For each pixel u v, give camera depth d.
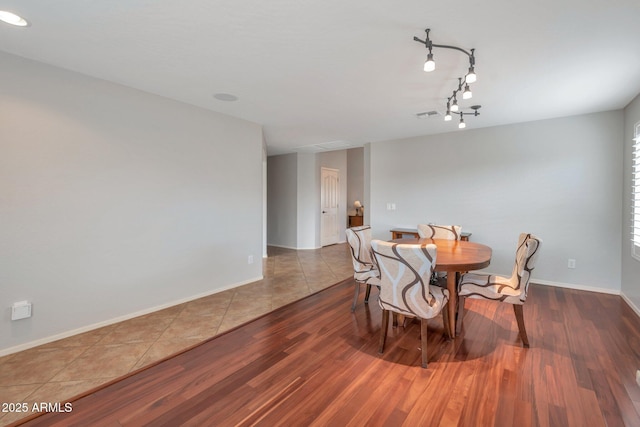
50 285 2.45
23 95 2.30
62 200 2.50
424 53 2.24
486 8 1.70
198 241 3.55
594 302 3.38
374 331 2.68
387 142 5.38
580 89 2.94
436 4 1.67
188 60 2.37
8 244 2.24
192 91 3.04
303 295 3.69
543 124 4.01
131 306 2.96
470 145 4.57
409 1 1.64
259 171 4.34
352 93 3.09
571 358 2.21
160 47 2.17
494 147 4.37
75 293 2.58
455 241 3.40
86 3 1.66
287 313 3.10
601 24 1.85
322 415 1.64
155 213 3.13
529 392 1.83
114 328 2.72
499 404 1.72
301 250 6.93
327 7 1.70
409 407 1.70
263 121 4.17
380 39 2.05
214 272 3.74
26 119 2.31
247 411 1.67
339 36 2.02
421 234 3.85
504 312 3.14
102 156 2.73
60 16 1.79
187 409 1.69
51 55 2.28
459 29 1.92
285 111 3.70
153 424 1.58
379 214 5.48
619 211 3.60
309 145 6.00
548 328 2.72
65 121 2.51
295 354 2.28
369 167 5.68
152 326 2.77
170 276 3.28
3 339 2.23
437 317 3.04
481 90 2.97
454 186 4.72
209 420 1.60
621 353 2.26
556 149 3.94
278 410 1.68
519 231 4.21
